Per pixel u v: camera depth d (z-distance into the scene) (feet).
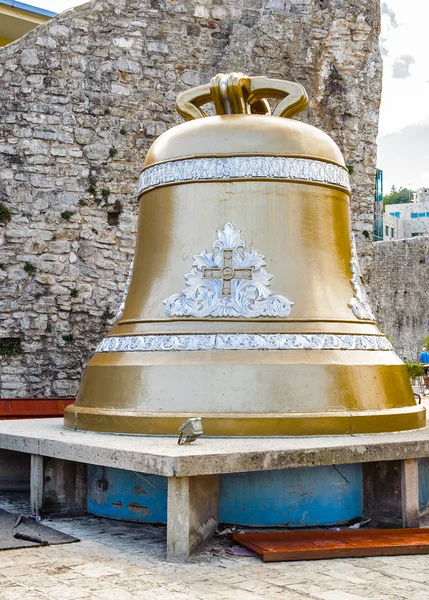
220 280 22.57
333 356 21.76
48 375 43.88
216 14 48.57
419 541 18.01
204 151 23.59
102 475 21.66
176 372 21.29
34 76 44.73
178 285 22.97
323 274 23.30
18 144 44.29
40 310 43.96
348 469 20.65
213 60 48.44
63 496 21.88
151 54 47.06
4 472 26.40
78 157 45.29
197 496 17.61
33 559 16.83
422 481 22.31
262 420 20.27
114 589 14.55
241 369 20.93
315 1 50.26
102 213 45.68
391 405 22.57
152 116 46.96
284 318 21.99
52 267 44.34
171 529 16.97
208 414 20.47
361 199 51.03
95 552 17.53
